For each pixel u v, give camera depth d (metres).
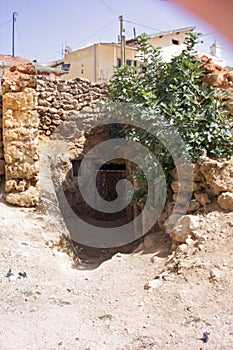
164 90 6.26
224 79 6.38
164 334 2.90
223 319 3.01
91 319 3.28
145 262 4.71
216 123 5.77
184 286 3.68
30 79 6.98
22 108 6.89
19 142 6.84
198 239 4.48
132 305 3.53
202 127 5.74
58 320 3.24
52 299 3.72
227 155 5.67
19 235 5.57
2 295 3.76
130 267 4.64
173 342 2.76
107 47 19.66
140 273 4.38
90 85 8.52
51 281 4.29
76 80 8.39
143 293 3.78
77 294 3.90
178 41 19.83
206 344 2.67
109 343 2.81
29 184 6.88
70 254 6.25
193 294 3.49
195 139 5.57
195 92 6.06
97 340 2.87
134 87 6.81
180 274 3.94
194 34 6.21
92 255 6.75
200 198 5.13
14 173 6.80
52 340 2.88
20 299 3.68
